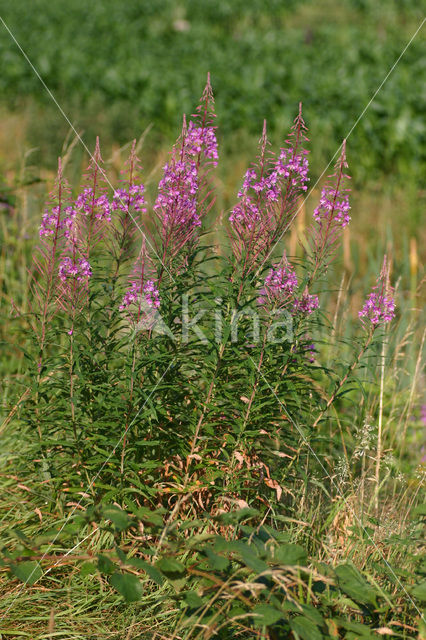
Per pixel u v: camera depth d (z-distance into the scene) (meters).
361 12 31.31
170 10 32.12
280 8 32.41
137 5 31.53
